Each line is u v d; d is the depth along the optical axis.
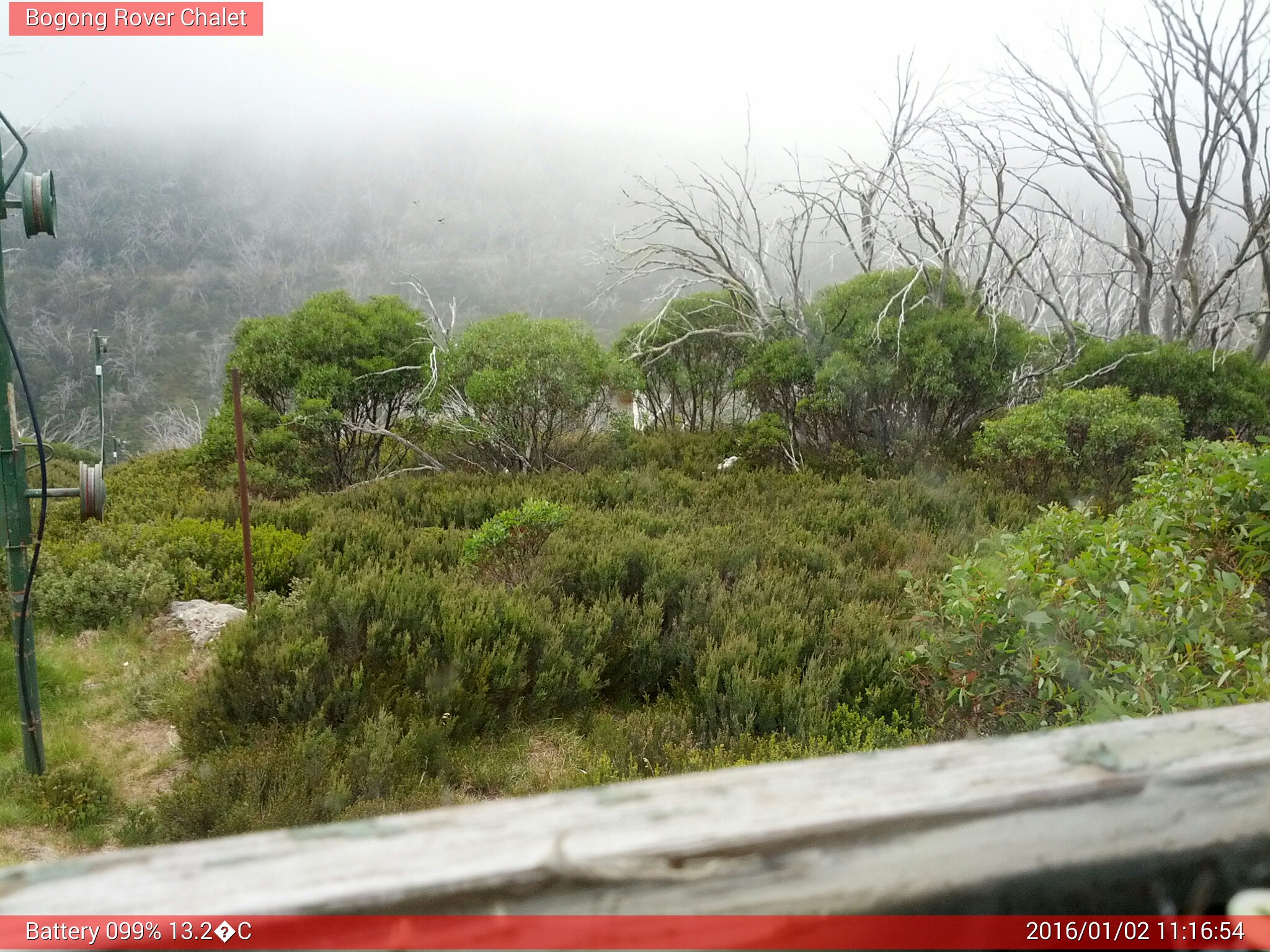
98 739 4.33
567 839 0.39
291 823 3.38
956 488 8.72
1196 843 0.43
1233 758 0.49
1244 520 3.07
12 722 4.35
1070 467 8.84
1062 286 16.73
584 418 10.89
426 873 0.36
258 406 10.78
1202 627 2.56
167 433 45.34
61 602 5.58
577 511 7.68
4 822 3.53
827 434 10.98
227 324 92.25
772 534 6.91
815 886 0.39
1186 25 11.60
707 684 4.33
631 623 5.19
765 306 12.70
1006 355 10.32
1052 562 3.33
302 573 6.63
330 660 4.42
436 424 10.95
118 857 0.38
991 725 3.40
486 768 3.94
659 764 3.87
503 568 5.97
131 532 7.20
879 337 10.06
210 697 4.21
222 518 8.18
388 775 3.73
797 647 4.64
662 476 9.73
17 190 3.62
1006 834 0.42
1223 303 13.50
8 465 3.70
